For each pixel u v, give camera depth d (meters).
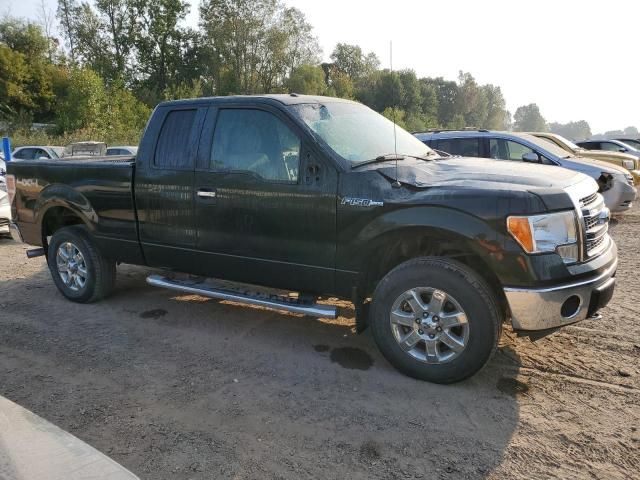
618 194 9.99
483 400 3.61
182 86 48.88
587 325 4.87
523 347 4.42
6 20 49.50
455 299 3.62
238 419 3.42
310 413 3.48
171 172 4.77
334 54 85.75
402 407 3.54
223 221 4.52
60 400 3.68
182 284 5.00
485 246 3.49
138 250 5.16
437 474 2.86
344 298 4.14
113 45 65.25
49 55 52.59
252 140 4.39
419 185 3.75
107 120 36.28
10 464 2.29
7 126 35.97
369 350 4.46
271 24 62.38
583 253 3.59
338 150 4.11
